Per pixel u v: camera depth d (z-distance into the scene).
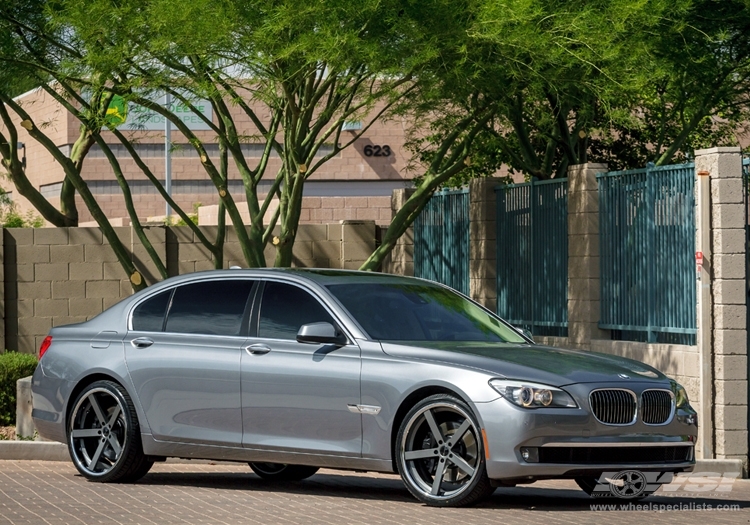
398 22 14.83
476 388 9.33
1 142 21.94
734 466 13.65
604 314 16.77
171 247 22.89
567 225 17.81
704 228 14.13
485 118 18.78
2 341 22.31
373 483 11.67
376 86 19.92
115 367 11.14
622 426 9.46
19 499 9.93
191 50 14.87
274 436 10.30
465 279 21.48
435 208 22.66
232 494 10.41
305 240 23.56
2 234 22.36
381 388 9.73
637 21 15.98
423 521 8.80
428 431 9.73
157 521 8.75
